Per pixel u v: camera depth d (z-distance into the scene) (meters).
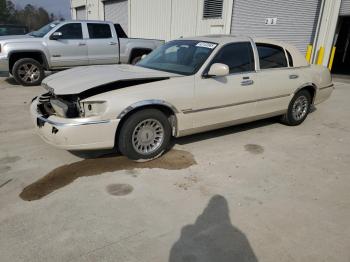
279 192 3.64
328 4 11.48
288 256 2.65
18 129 5.43
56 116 3.86
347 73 13.91
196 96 4.36
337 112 7.29
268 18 13.26
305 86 5.86
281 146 5.05
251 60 5.07
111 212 3.14
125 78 4.05
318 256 2.66
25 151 4.51
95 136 3.76
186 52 4.90
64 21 9.85
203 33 15.56
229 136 5.39
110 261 2.52
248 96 4.98
